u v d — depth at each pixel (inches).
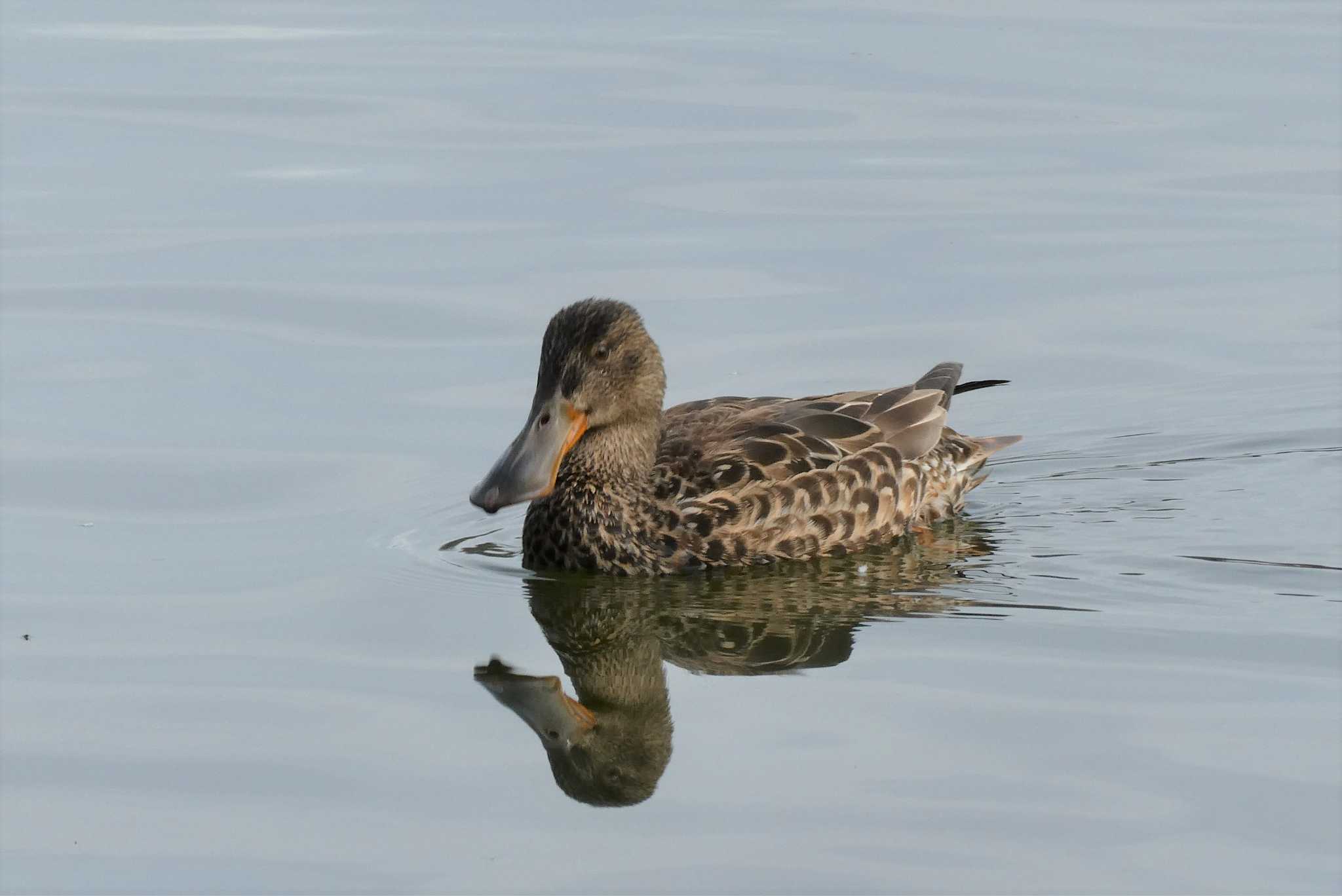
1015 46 1024.2
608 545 510.0
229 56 1021.8
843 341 673.0
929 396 559.2
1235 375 653.9
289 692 424.2
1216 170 829.8
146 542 519.5
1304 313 698.2
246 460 580.7
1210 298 711.7
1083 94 933.8
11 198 807.1
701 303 701.3
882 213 789.2
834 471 522.6
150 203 803.4
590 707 420.5
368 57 1018.7
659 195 804.6
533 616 478.9
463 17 1120.8
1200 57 992.2
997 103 924.0
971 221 780.6
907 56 1007.0
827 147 863.7
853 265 738.2
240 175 834.2
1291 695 410.9
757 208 792.9
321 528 534.9
